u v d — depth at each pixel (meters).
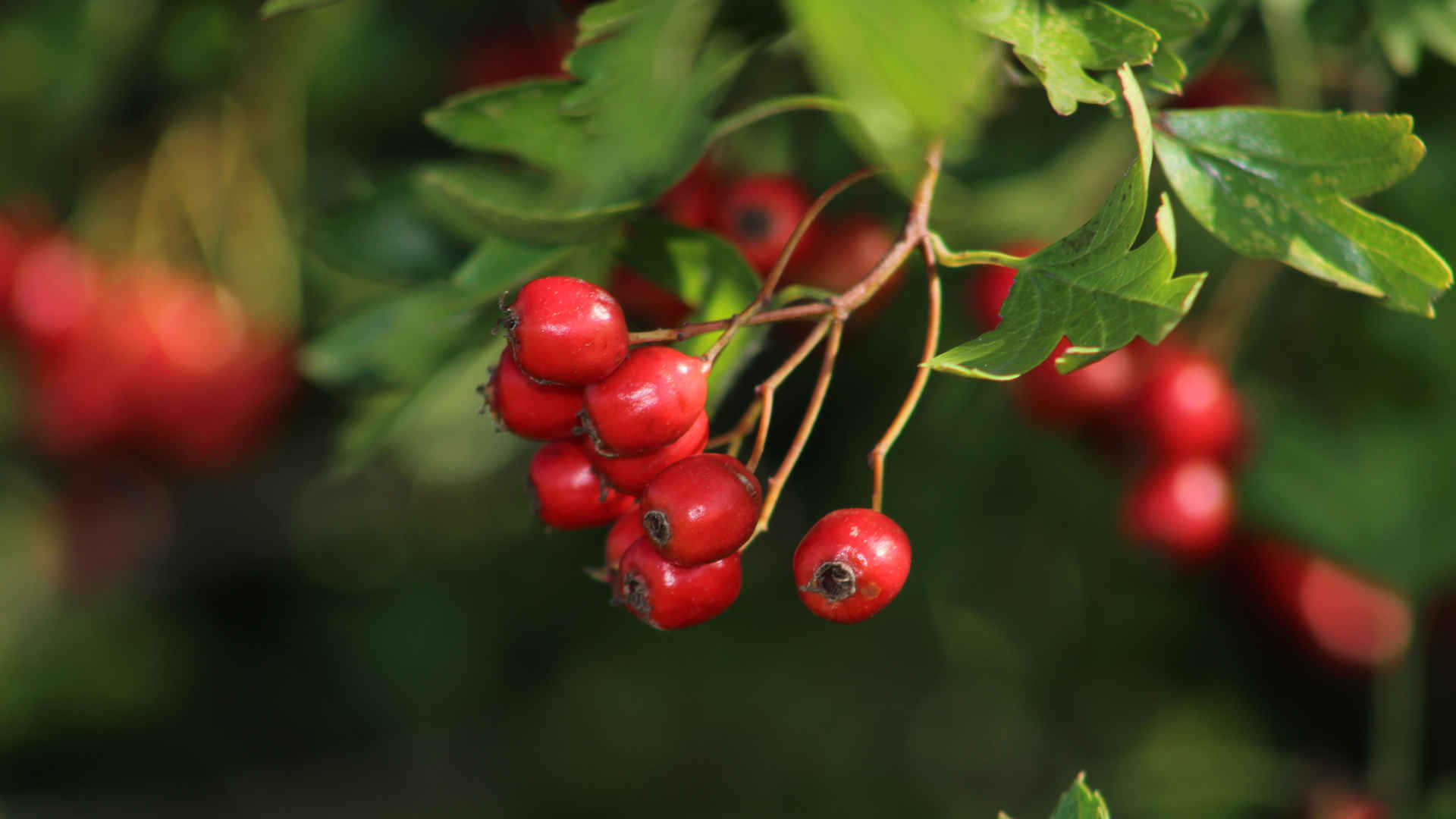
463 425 0.75
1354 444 0.61
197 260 0.78
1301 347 0.63
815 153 0.58
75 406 0.76
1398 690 0.65
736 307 0.53
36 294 0.75
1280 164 0.50
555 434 0.51
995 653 0.70
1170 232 0.49
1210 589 0.69
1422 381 0.60
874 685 0.77
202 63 0.67
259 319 0.77
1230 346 0.60
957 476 0.65
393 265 0.58
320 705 0.91
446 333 0.57
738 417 0.65
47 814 0.92
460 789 0.90
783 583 0.76
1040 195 0.58
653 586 0.50
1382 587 0.61
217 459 0.79
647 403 0.50
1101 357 0.49
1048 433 0.64
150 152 0.71
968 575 0.68
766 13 0.52
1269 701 0.74
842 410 0.65
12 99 0.67
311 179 0.69
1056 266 0.49
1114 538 0.68
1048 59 0.49
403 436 0.72
